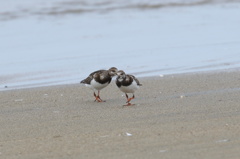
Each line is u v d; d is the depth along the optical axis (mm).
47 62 20688
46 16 31688
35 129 12039
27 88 16812
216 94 15008
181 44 23359
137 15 31656
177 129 11398
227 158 9242
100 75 14398
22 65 20312
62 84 17281
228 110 13031
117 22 29516
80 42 24359
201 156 9422
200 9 33344
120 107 13945
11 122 12758
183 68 19078
